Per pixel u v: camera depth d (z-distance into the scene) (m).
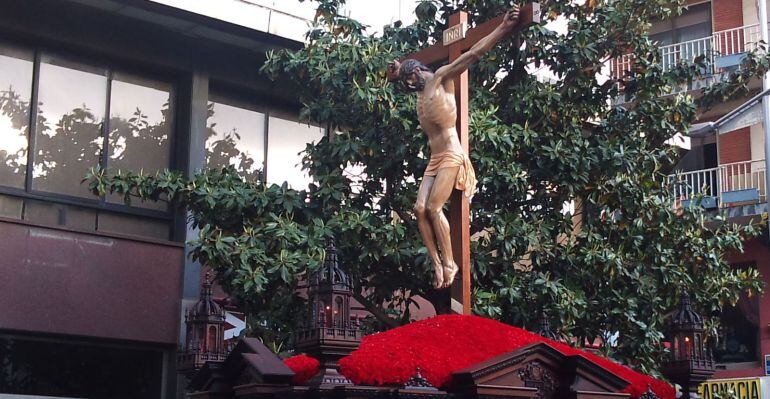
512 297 11.84
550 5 13.78
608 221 13.88
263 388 5.98
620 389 6.66
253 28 16.11
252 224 12.57
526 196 13.41
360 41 13.05
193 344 7.70
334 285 6.11
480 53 7.45
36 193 15.27
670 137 14.38
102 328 15.27
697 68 14.29
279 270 11.59
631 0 13.63
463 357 6.43
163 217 16.52
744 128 24.48
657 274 13.52
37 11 15.32
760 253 23.36
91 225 15.79
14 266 14.56
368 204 13.02
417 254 11.85
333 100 13.12
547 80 14.30
